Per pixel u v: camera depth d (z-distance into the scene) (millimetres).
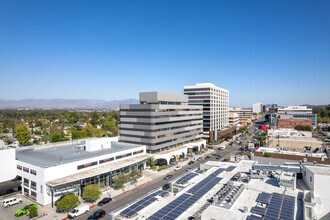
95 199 54188
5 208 49375
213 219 24828
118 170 67312
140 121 92250
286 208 27219
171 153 91625
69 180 52062
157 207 29656
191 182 39406
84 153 69000
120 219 26719
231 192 31672
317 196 33188
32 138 149000
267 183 36906
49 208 49344
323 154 70938
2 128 183875
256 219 24500
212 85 147875
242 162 53281
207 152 115438
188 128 114625
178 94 109875
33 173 53688
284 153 74375
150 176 73812
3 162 57188
